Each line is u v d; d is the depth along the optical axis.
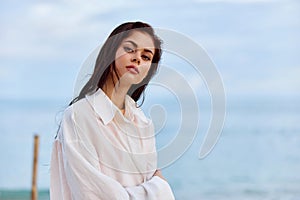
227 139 37.66
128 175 2.67
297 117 45.03
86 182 2.55
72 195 2.64
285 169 34.16
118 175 2.65
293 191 31.36
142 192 2.65
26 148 40.41
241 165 33.91
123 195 2.57
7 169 36.09
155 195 2.66
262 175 32.94
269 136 37.53
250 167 33.84
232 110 48.03
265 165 34.78
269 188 31.42
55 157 2.71
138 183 2.72
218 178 31.28
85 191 2.55
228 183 31.52
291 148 36.53
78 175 2.56
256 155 35.53
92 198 2.55
